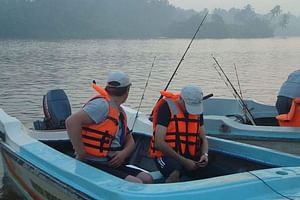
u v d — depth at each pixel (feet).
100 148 12.86
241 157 14.05
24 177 15.26
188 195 10.15
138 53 131.85
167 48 169.48
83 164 12.42
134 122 17.31
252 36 386.52
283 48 179.63
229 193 10.35
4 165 17.67
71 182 11.82
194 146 13.55
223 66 86.99
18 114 35.35
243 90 51.98
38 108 37.81
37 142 14.94
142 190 10.36
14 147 15.40
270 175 11.00
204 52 142.10
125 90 13.00
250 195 10.42
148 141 16.51
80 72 71.46
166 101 13.41
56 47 167.22
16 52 129.39
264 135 20.75
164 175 13.44
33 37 299.99
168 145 13.21
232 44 222.69
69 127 12.66
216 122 21.57
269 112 25.03
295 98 20.97
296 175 11.04
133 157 16.38
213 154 14.78
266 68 83.30
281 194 10.44
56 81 58.13
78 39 289.33
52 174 12.59
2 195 16.98
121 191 10.37
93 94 46.68
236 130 21.22
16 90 49.01
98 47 173.37
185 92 13.34
